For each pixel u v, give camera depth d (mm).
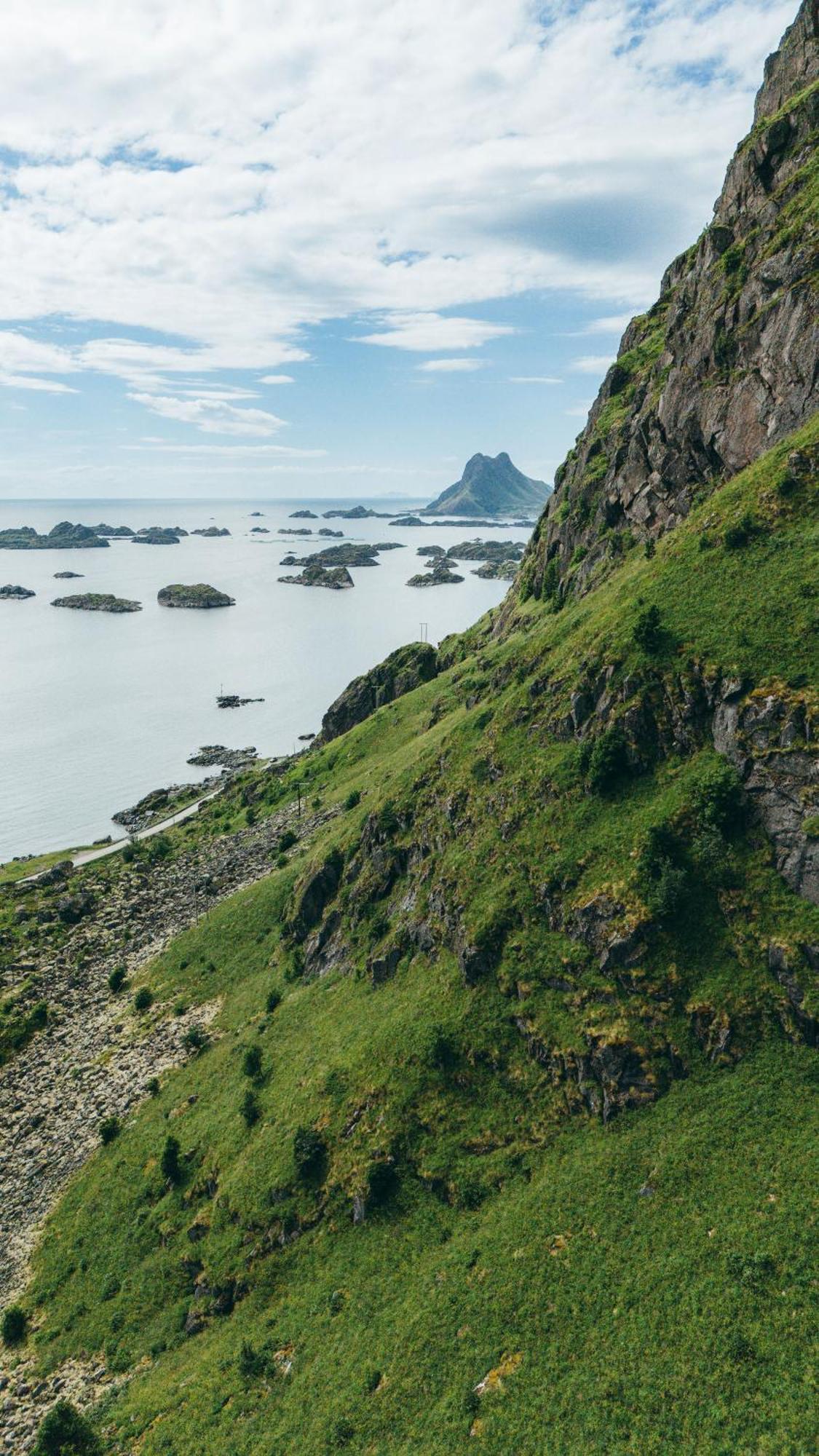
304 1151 60781
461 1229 50875
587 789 67000
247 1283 56875
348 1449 40719
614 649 70625
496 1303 43656
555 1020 56594
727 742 57719
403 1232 53281
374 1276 51312
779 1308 35719
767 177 95375
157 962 112188
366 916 87312
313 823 138625
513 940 62938
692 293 105875
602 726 68375
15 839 182000
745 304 88250
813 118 90875
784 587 62625
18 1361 59594
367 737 164500
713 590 67750
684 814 57375
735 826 55406
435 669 194250
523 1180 51250
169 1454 46000
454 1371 41781
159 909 131750
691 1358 35875
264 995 92500
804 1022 46719
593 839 62750
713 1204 41781
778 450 75375
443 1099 58500
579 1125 52031
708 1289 38094
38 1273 67188
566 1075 54250
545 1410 37281
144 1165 72875
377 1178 56031
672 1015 51438
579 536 136375
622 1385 36438
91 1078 90188
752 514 70812
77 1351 58688
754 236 91562
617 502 117312
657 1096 49500
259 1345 51094
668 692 63656
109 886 145750
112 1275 63812
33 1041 101188
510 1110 55750
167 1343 56469
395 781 108938
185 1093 80750
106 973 114625
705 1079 48500
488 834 74250
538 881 64062
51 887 149375
